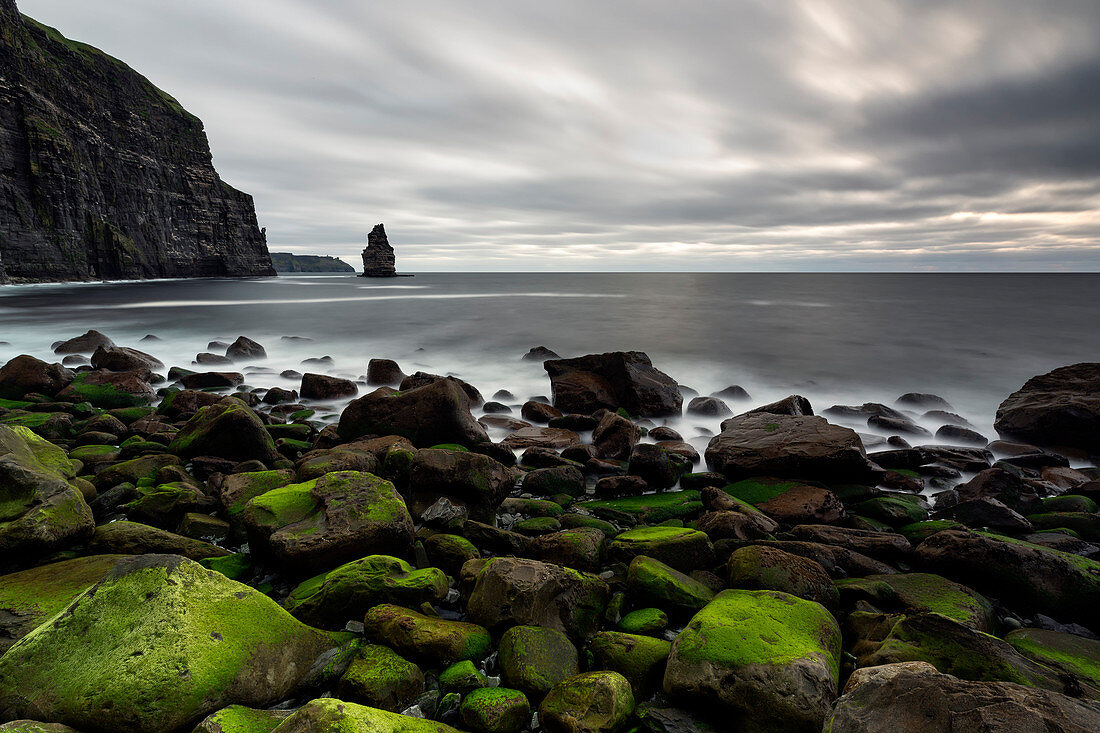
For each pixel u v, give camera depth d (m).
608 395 17.38
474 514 8.83
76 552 7.14
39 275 84.00
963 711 3.30
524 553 7.81
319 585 6.26
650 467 11.06
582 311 51.75
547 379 22.14
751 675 4.47
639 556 6.98
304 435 13.81
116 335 32.19
